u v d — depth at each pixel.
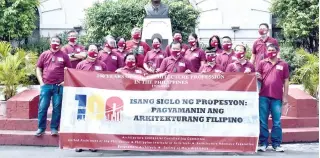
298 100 11.95
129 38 19.95
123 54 11.86
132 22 20.17
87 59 10.48
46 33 23.03
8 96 12.36
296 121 11.88
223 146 9.75
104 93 9.84
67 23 23.17
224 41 11.45
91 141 9.78
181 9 20.61
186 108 9.80
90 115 9.81
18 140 10.95
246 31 23.23
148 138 9.82
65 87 9.81
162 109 9.81
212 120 9.78
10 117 11.48
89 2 23.23
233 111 9.77
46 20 23.09
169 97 9.82
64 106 9.80
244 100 9.76
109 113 9.80
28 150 10.45
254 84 9.77
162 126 9.81
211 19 23.30
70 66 10.71
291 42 21.27
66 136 9.79
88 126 9.80
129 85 9.85
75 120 9.79
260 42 11.86
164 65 10.91
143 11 20.12
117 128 9.81
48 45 21.48
